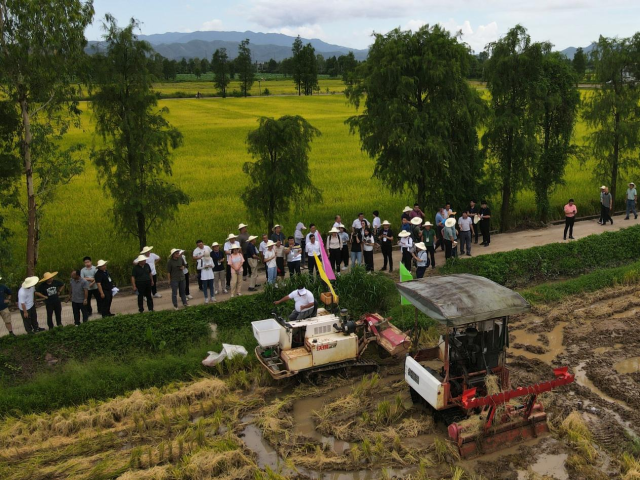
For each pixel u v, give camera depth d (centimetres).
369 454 965
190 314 1492
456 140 2338
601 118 2716
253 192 2112
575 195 3031
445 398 1012
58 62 1609
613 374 1242
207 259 1667
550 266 1972
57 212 2730
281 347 1257
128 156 1895
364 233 1880
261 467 957
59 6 1582
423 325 1497
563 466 939
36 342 1327
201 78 17062
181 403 1159
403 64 2161
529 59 2348
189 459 945
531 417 1005
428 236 1919
